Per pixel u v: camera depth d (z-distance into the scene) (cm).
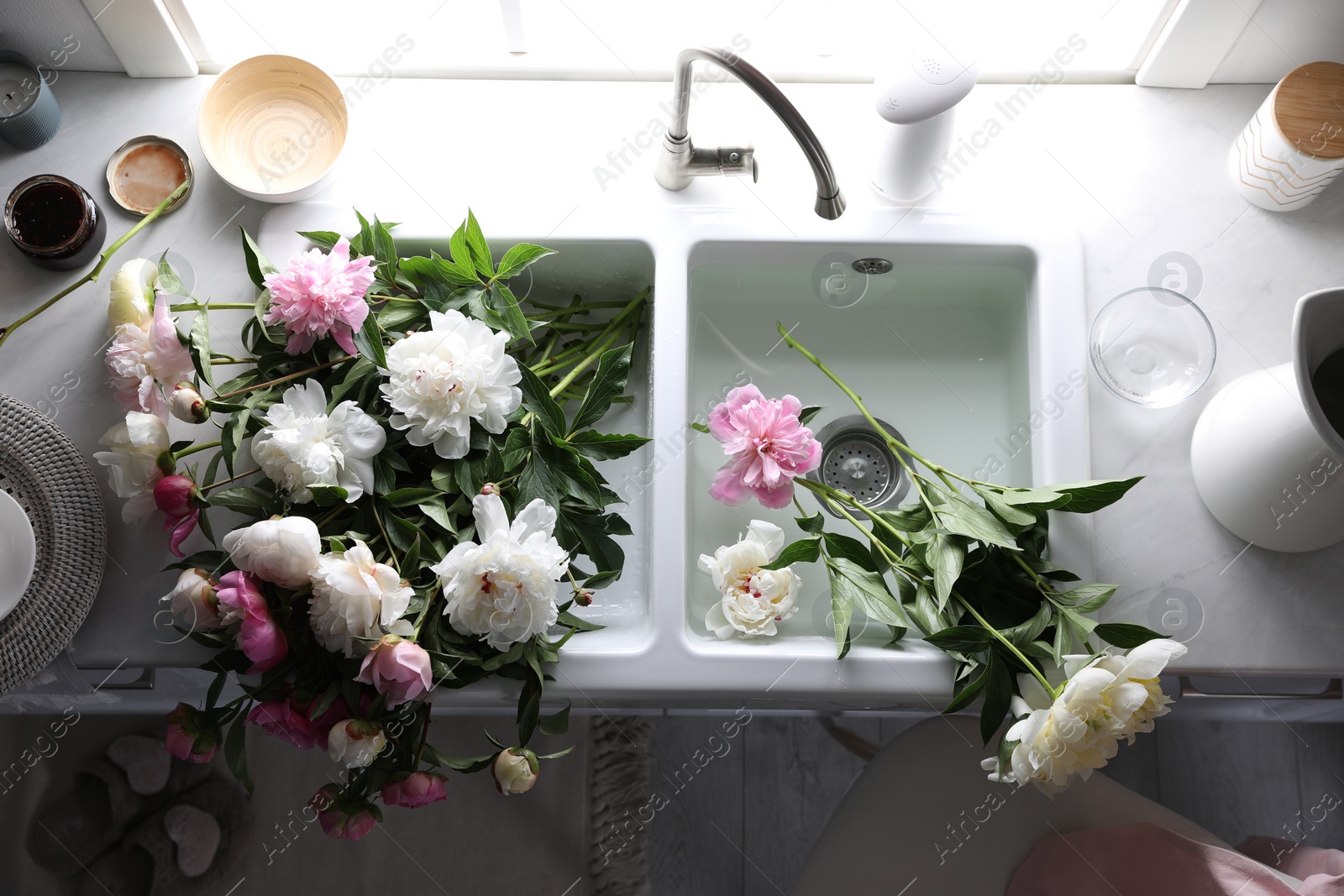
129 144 88
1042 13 92
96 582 77
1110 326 85
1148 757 138
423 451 72
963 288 93
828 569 75
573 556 76
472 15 94
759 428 73
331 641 62
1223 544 82
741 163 83
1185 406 84
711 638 79
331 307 64
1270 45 86
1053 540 80
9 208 82
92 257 86
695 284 93
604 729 129
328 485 63
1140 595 82
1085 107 92
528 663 72
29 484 76
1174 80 91
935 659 76
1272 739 138
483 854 126
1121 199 89
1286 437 71
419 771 65
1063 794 93
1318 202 88
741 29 93
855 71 94
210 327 85
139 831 122
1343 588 81
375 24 94
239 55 94
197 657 80
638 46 93
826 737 141
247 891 124
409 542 68
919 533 74
